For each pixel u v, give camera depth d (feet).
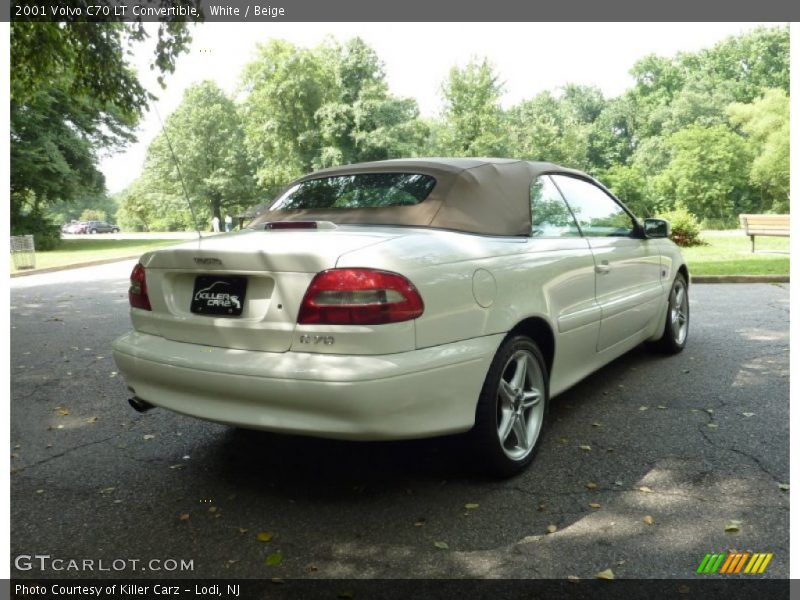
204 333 9.25
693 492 9.43
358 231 9.72
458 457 9.91
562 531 8.43
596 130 241.76
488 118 109.91
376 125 153.28
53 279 47.96
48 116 101.40
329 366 8.09
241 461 11.17
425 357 8.46
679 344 17.94
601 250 13.04
